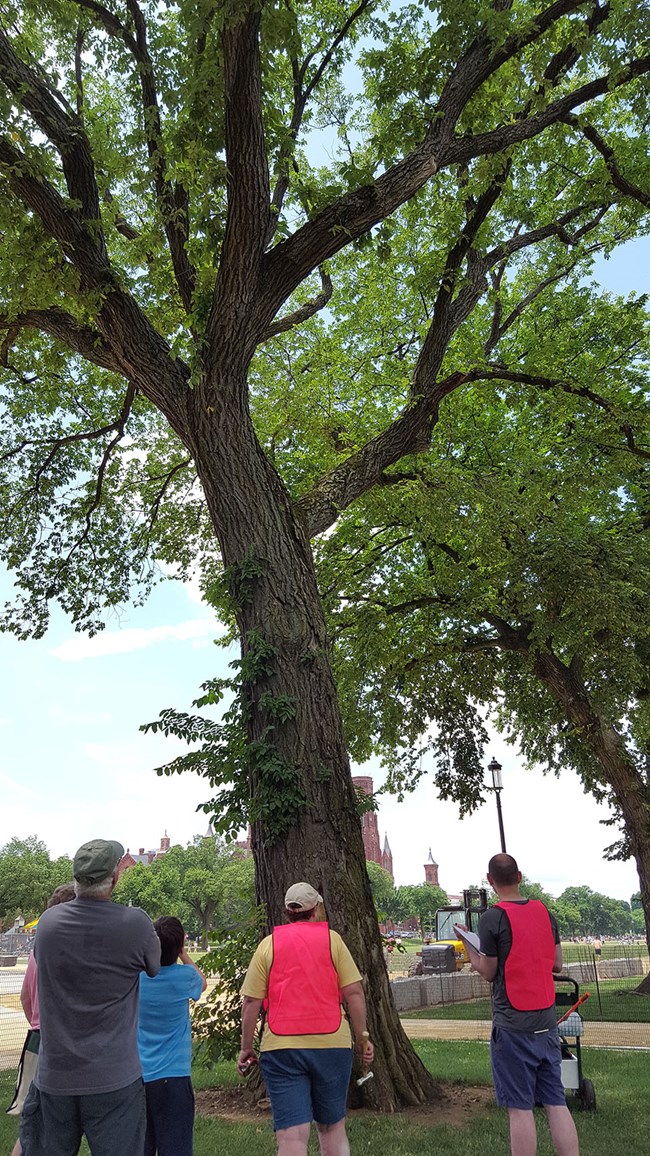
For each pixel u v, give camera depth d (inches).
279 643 313.0
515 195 593.6
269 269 345.1
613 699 674.8
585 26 381.4
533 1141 161.0
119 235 524.4
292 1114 142.9
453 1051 419.8
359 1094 265.9
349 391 713.6
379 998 276.8
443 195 462.6
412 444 415.8
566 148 541.6
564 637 628.7
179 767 309.7
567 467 594.2
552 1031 170.1
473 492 553.3
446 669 840.9
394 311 705.0
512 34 363.9
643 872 749.3
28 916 3622.0
